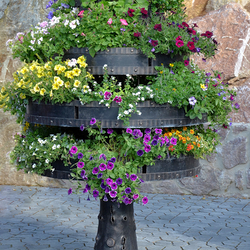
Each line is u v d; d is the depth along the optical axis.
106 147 2.71
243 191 5.56
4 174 6.14
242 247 3.79
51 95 2.53
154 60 2.65
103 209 2.99
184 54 2.88
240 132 5.48
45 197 5.53
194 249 3.72
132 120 2.54
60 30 2.65
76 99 2.64
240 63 5.55
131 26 2.63
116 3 2.68
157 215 4.80
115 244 2.94
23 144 2.98
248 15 5.62
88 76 2.66
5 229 4.23
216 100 3.05
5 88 3.31
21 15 6.04
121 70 2.61
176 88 2.63
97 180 2.63
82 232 4.19
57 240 3.93
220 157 5.60
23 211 4.89
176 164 2.75
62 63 2.66
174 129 2.88
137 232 4.20
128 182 2.61
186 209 5.05
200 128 3.30
